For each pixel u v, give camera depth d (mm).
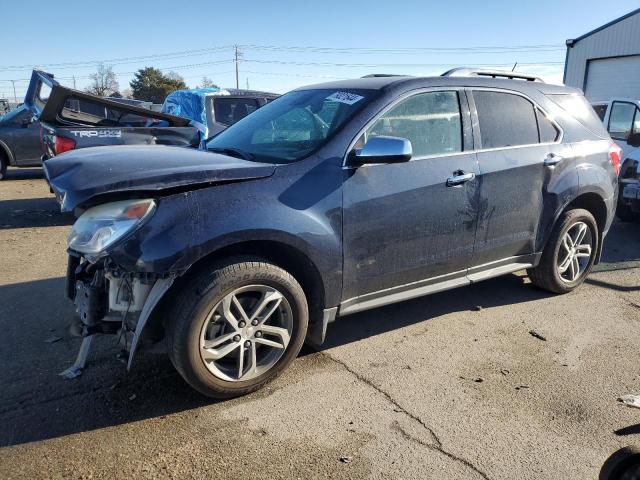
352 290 3596
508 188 4270
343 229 3430
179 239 2887
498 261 4445
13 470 2596
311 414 3115
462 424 3047
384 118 3676
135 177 2898
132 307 3000
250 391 3285
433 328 4336
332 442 2865
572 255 5016
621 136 9258
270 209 3139
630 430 2375
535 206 4523
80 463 2658
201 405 3184
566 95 4996
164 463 2674
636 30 22250
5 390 3291
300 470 2646
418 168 3754
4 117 11945
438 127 3943
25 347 3863
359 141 3537
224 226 2982
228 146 4062
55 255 6238
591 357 3883
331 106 3834
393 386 3438
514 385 3479
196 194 3016
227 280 3018
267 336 3340
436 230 3879
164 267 2859
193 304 2969
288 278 3246
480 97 4223
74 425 2961
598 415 3152
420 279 3953
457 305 4832
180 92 9273
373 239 3578
